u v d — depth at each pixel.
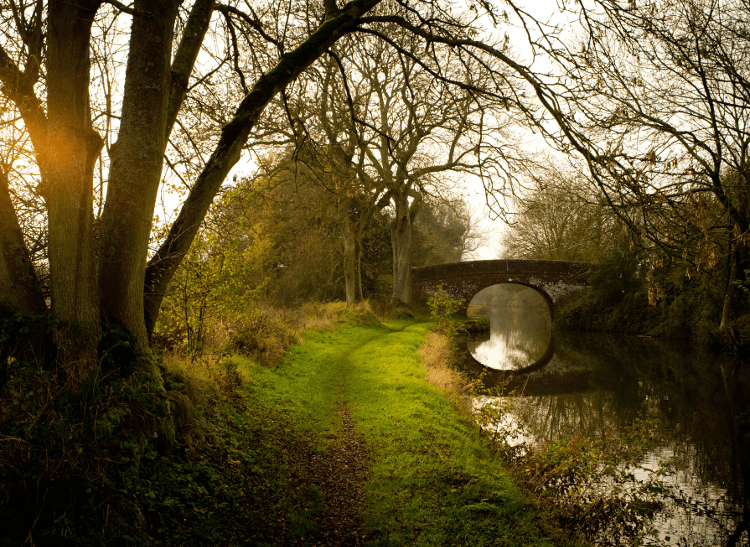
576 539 4.87
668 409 11.42
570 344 25.28
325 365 11.13
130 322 4.42
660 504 6.34
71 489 3.01
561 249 33.50
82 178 3.87
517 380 15.44
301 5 7.23
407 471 5.53
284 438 6.15
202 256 7.30
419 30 5.80
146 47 4.33
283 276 26.16
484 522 4.54
